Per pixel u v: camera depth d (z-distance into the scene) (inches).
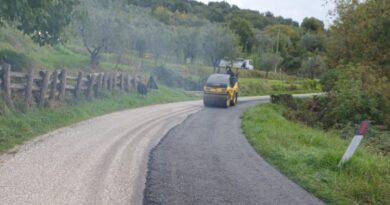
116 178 290.8
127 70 1327.5
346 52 1057.5
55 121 511.8
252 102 1295.5
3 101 473.7
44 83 559.5
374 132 698.2
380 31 975.6
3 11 534.9
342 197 288.7
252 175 336.5
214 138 510.0
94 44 1190.3
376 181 315.3
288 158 393.7
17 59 724.7
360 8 1013.8
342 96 838.5
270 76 2662.4
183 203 252.4
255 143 485.1
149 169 325.4
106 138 442.3
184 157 383.6
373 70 910.4
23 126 438.9
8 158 320.2
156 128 551.2
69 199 238.5
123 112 706.8
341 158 376.8
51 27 655.8
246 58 3161.9
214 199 265.9
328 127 850.1
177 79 1515.7
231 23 3700.8
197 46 1959.9
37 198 235.8
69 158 335.6
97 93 782.5
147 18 1871.3
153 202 247.8
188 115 751.7
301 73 3038.9
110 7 1294.3
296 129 636.7
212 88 991.6
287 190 299.9
